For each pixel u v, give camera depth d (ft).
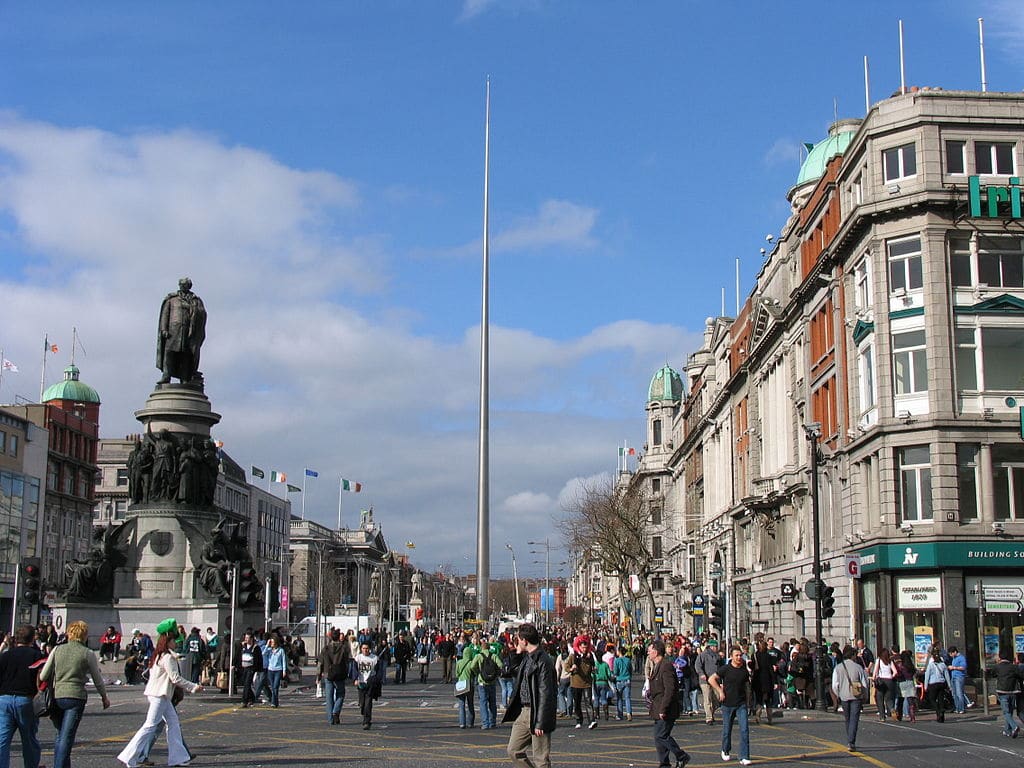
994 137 149.18
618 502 304.50
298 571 563.07
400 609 480.64
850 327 164.25
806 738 87.92
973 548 140.87
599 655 124.77
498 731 89.35
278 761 64.54
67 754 50.75
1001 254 149.38
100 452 446.60
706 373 321.93
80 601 142.72
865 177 157.69
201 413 152.35
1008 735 91.35
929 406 145.69
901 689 108.68
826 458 177.17
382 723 95.45
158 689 60.18
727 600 264.52
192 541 147.13
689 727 99.40
